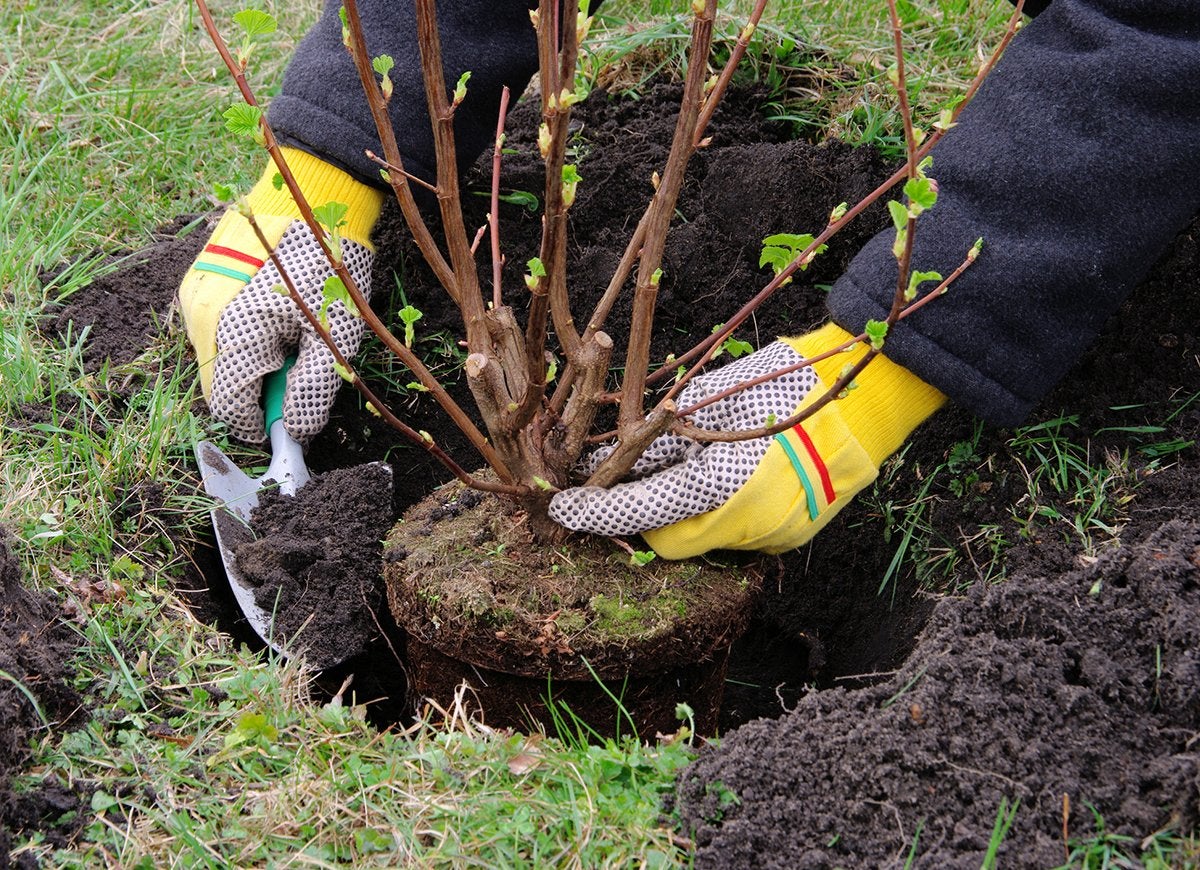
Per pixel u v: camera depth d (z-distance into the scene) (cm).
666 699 190
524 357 188
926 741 156
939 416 236
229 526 221
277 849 156
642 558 182
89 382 238
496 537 194
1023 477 218
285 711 180
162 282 266
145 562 210
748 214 265
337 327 225
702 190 275
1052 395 225
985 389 176
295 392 225
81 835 156
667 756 167
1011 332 173
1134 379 224
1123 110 167
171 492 221
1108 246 170
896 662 216
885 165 266
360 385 171
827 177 262
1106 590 171
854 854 150
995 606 173
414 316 167
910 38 315
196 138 311
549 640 179
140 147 306
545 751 171
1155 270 232
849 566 244
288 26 358
